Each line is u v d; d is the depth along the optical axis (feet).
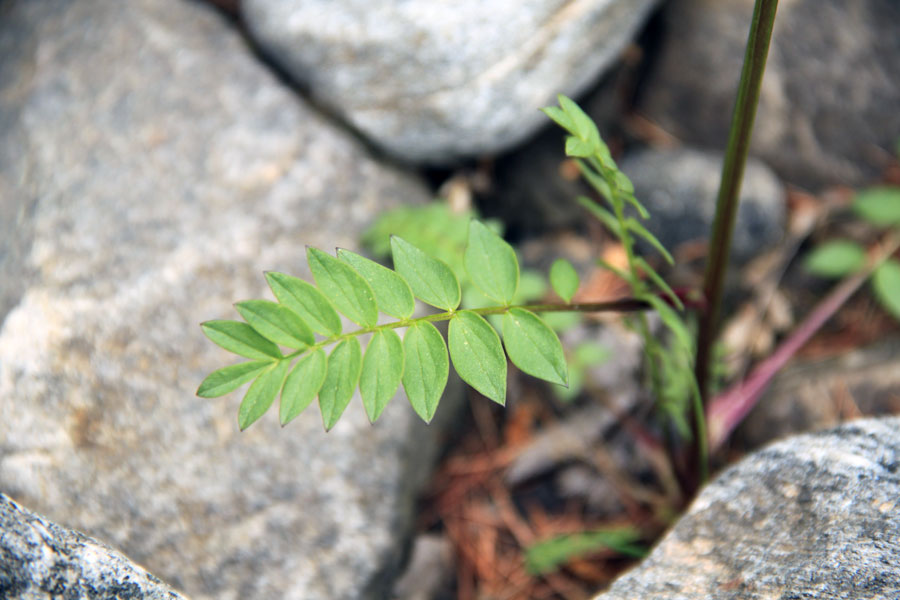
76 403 1.65
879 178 2.28
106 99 1.89
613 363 2.07
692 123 2.30
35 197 1.79
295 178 1.90
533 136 2.20
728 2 2.27
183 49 1.98
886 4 2.35
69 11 2.03
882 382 1.94
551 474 2.00
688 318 2.08
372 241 1.85
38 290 1.71
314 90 1.97
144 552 1.61
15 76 1.95
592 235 2.25
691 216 2.15
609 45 2.03
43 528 1.26
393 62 1.84
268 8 1.91
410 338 1.26
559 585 1.83
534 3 1.82
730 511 1.39
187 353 1.72
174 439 1.67
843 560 1.27
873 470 1.34
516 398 2.10
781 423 1.96
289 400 1.24
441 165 2.15
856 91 2.30
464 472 2.02
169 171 1.83
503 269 1.29
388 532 1.74
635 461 1.97
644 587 1.34
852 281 2.04
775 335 2.14
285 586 1.65
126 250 1.76
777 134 2.27
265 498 1.69
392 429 1.79
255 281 1.80
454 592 1.84
